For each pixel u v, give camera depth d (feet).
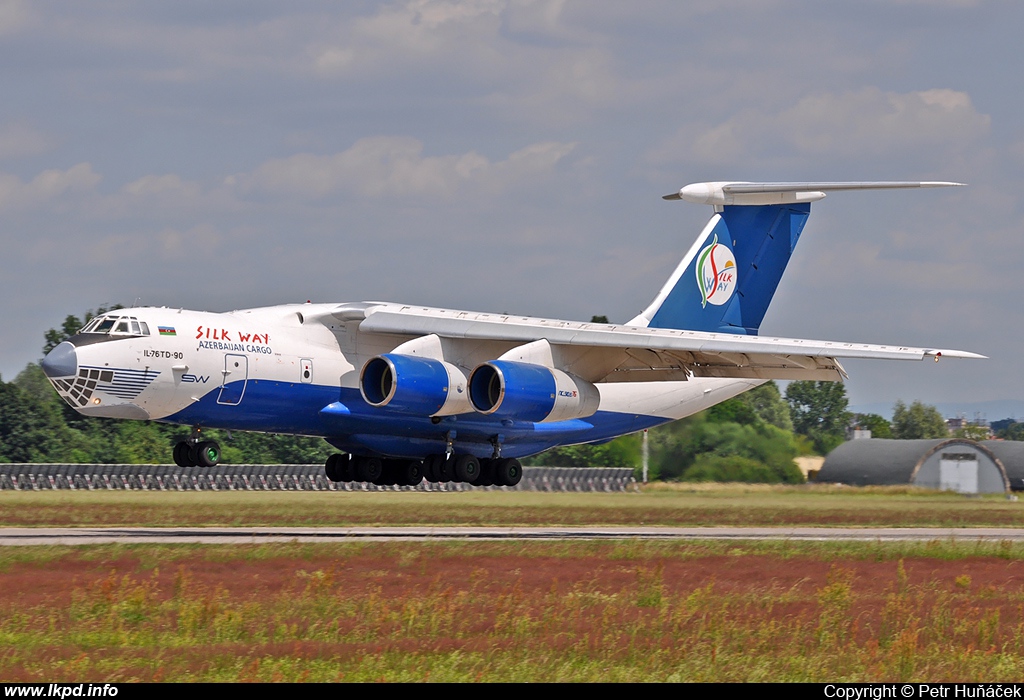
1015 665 113.19
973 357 212.64
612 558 177.47
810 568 175.52
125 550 166.71
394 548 176.76
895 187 233.96
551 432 248.93
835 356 212.84
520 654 108.88
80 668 100.42
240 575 151.02
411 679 99.55
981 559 192.65
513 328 227.20
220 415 211.00
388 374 217.56
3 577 145.38
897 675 107.86
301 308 226.79
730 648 115.44
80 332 202.28
